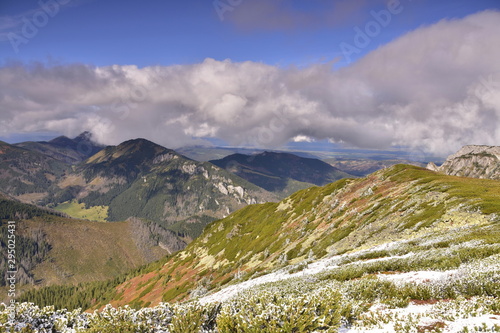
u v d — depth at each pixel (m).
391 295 13.57
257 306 9.91
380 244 43.31
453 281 13.27
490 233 26.83
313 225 84.88
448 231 35.75
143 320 10.41
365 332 9.26
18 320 9.83
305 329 8.67
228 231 159.00
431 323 8.94
